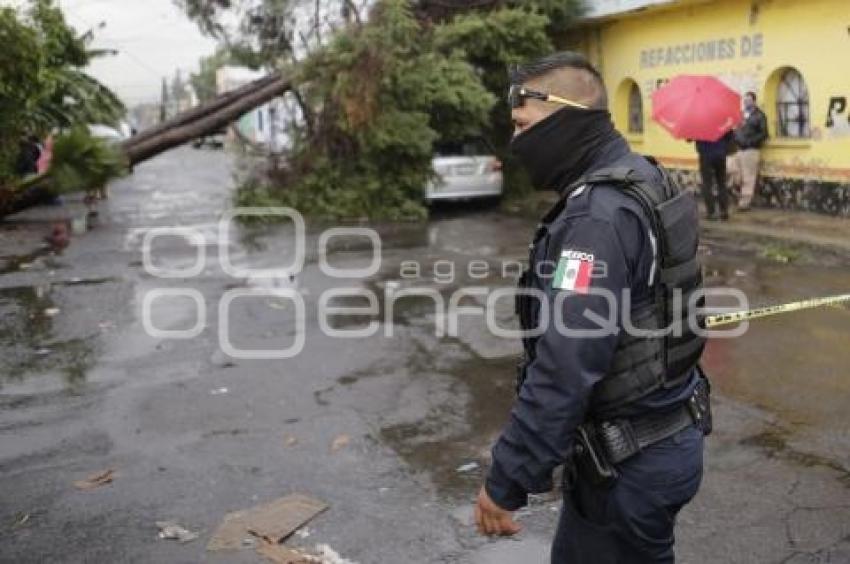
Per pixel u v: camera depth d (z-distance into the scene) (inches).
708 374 241.4
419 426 213.3
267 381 249.6
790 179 506.6
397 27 581.3
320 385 245.4
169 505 173.5
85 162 551.2
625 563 90.2
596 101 86.8
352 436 207.5
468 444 201.3
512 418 82.8
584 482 88.4
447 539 157.4
